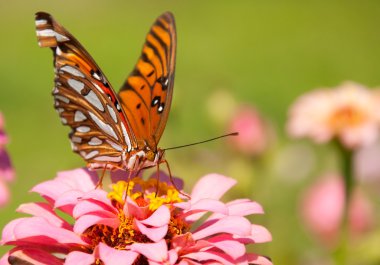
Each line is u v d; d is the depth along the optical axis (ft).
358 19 4.92
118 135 1.28
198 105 2.49
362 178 2.09
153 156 1.29
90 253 1.22
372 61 4.04
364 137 1.69
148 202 1.24
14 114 3.19
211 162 1.76
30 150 2.83
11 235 1.20
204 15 5.07
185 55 4.16
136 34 4.47
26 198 2.39
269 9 5.23
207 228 1.22
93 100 1.28
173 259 1.17
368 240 1.67
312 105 1.78
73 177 1.30
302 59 4.08
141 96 1.30
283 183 2.01
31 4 5.09
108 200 1.21
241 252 1.18
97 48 4.21
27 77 3.69
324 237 1.77
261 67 3.93
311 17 5.01
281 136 2.76
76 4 5.17
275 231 1.83
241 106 1.83
